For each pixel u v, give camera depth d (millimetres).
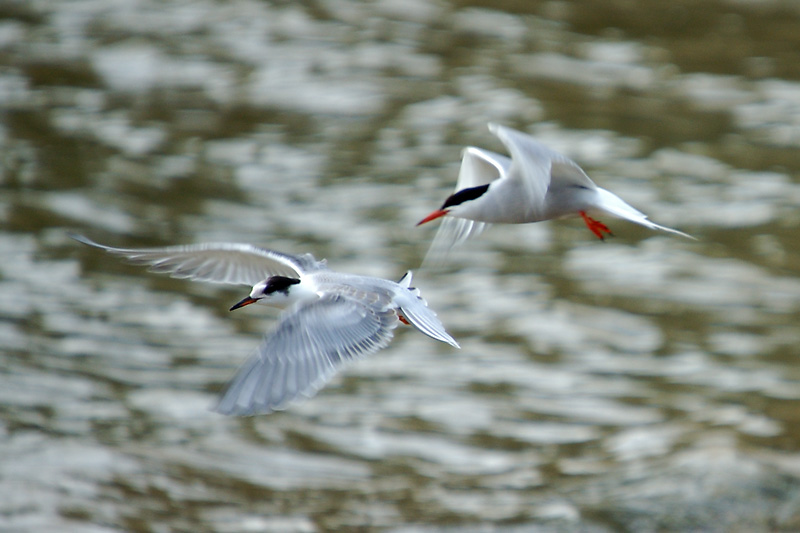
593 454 13656
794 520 11578
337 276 8258
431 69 26297
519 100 24641
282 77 25984
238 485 13234
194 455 13820
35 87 25578
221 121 24078
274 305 8203
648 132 23156
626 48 27422
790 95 24938
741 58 26875
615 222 19922
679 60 26797
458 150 22594
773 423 14164
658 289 17766
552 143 22531
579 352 16078
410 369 15742
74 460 13562
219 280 8883
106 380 15312
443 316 17000
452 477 13328
